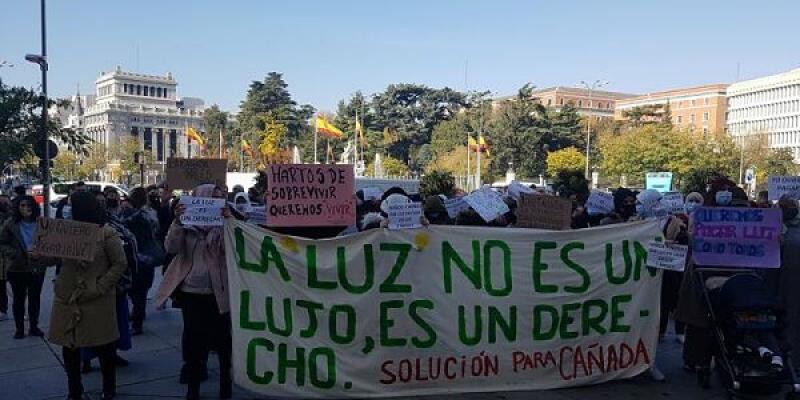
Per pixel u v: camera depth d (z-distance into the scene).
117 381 6.44
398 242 5.98
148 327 8.79
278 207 5.96
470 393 6.10
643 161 62.59
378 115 104.75
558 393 6.18
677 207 8.88
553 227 7.35
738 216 6.48
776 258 6.38
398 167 92.06
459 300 6.11
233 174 35.00
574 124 81.88
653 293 6.58
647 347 6.57
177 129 146.88
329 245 5.86
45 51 22.86
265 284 5.75
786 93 124.56
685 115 142.00
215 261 5.78
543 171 80.19
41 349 7.66
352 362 5.88
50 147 22.36
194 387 5.77
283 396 5.76
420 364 6.02
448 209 8.98
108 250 5.63
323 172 6.07
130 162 94.69
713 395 6.24
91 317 5.59
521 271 6.25
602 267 6.43
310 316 5.82
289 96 106.06
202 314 5.77
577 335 6.38
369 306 5.91
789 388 6.25
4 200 10.13
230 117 129.00
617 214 8.83
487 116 90.31
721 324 6.21
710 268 6.56
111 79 145.50
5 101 22.97
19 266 8.06
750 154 73.69
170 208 10.66
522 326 6.23
